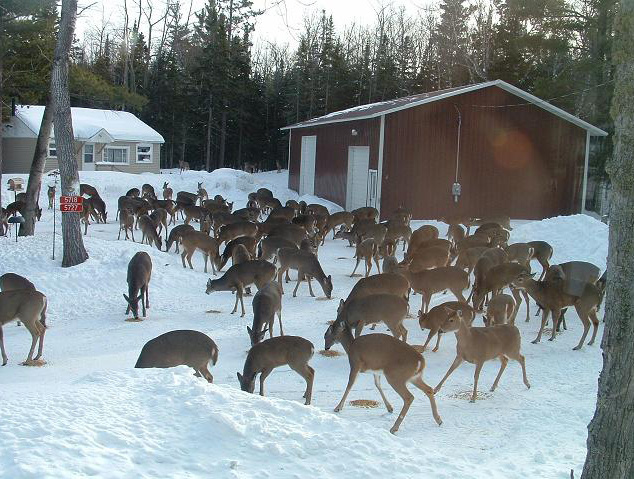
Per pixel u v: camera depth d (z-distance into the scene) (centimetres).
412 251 1805
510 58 4494
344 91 5984
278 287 1262
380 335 877
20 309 1134
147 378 801
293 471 595
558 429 831
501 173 2912
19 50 2600
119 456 576
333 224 2498
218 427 652
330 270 1927
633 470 493
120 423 648
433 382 1031
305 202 3130
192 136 6084
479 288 1403
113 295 1608
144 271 1455
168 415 679
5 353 1144
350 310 1150
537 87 3500
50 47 2606
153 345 970
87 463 550
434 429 838
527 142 2930
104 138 4303
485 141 2880
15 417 645
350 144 3073
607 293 509
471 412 900
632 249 493
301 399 957
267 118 6488
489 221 2381
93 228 2656
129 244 1958
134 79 5906
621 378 493
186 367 852
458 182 2861
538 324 1391
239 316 1446
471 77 4609
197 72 5709
